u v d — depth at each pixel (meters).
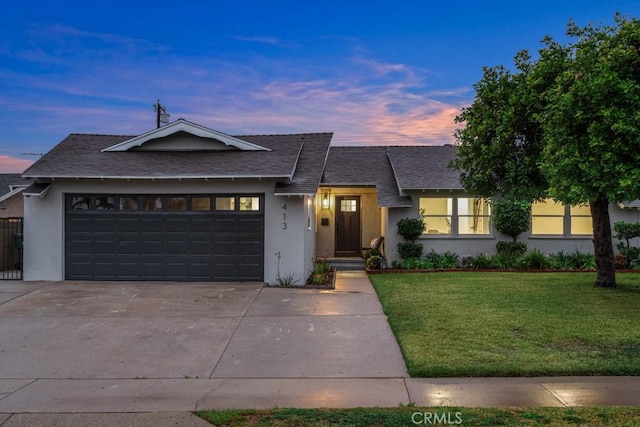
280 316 8.59
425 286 11.14
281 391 5.07
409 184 14.62
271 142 15.12
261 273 11.91
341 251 17.53
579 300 9.21
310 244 13.95
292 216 11.78
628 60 8.13
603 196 8.39
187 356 6.42
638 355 5.95
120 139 15.08
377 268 14.66
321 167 13.16
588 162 7.79
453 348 6.34
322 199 17.56
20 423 4.27
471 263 14.34
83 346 6.91
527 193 10.39
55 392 5.12
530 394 4.84
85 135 15.23
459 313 8.28
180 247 12.05
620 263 13.77
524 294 9.90
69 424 4.23
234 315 8.69
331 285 11.54
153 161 12.71
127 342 7.09
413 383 5.27
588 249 14.93
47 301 9.87
